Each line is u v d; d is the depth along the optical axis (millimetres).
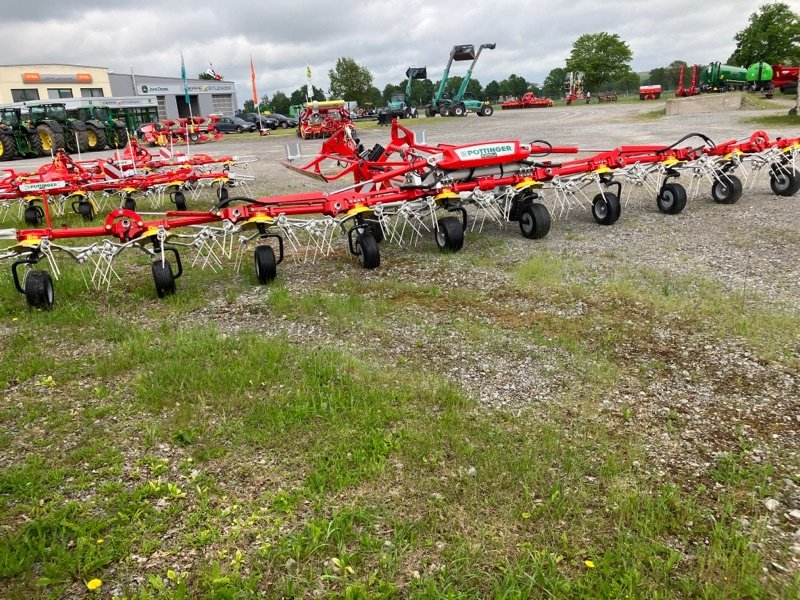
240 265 7914
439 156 8422
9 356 5211
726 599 2572
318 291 6816
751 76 49281
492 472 3396
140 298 6711
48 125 28328
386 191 7707
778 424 3830
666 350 4922
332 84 65312
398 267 7633
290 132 45156
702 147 9891
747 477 3342
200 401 4242
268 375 4594
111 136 32812
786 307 5574
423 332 5500
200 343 5160
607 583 2645
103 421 4105
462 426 3881
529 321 5676
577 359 4832
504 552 2863
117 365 4855
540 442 3713
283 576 2758
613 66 78875
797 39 62438
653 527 2971
